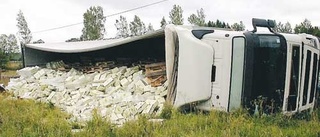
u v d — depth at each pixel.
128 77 11.28
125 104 9.22
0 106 9.49
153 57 13.45
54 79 13.38
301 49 8.50
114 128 6.88
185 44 8.79
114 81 11.24
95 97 10.43
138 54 14.05
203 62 8.48
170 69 9.16
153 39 12.00
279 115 7.52
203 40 8.63
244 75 7.88
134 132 6.54
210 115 7.48
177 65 9.03
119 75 11.45
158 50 13.23
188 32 8.87
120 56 14.69
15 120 7.50
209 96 8.44
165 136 6.25
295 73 8.41
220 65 8.29
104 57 15.23
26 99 11.43
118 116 8.54
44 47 16.27
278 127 6.84
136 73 11.30
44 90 12.25
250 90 7.87
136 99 9.44
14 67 37.16
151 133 6.47
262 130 6.38
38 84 13.35
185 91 8.73
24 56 17.91
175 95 8.98
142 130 6.63
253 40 7.89
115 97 9.94
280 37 8.03
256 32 8.17
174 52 9.14
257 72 7.92
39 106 10.02
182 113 8.57
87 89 11.29
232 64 8.09
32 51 18.03
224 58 8.23
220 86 8.27
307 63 8.84
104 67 12.96
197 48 8.57
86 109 9.55
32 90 12.87
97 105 9.77
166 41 9.20
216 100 8.34
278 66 8.04
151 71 10.67
